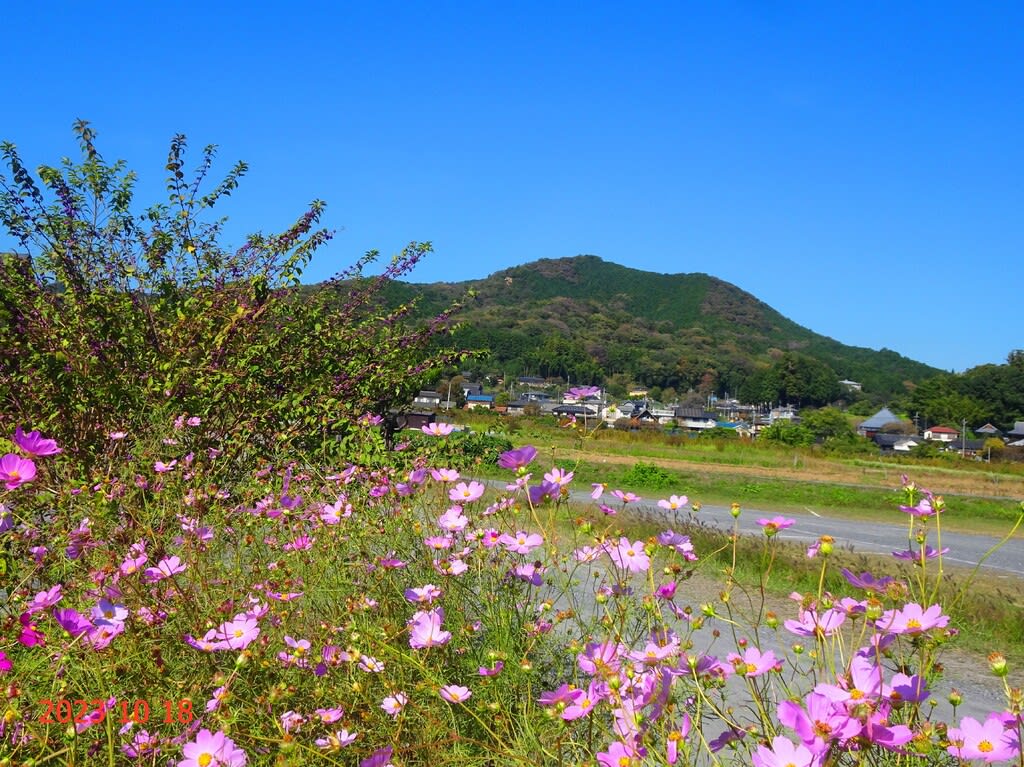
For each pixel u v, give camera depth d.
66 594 2.32
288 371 5.84
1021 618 5.68
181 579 2.69
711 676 1.68
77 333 5.08
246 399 5.22
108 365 4.81
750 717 2.38
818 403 145.62
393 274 7.00
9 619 2.10
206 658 2.01
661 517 9.90
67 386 4.55
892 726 1.37
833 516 16.69
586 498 12.73
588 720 1.80
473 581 2.47
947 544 12.78
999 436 103.56
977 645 5.16
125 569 2.28
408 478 3.04
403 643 2.25
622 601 2.12
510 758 1.73
